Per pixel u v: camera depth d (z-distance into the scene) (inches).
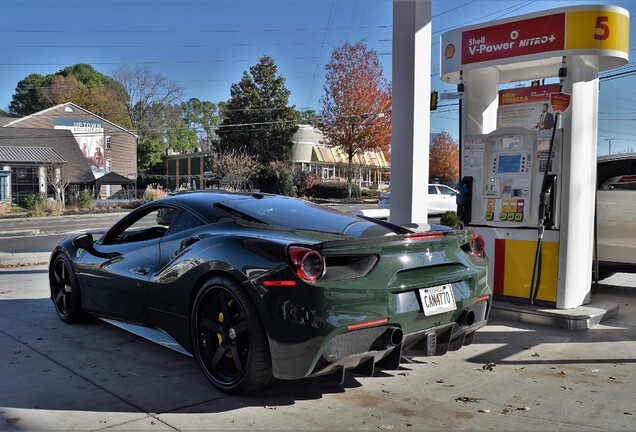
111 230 195.6
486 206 239.0
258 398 136.8
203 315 142.9
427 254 140.3
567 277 216.7
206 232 152.8
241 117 2089.1
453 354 175.9
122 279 173.8
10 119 2060.8
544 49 215.0
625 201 273.0
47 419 123.1
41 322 213.2
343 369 125.9
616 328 208.7
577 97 214.1
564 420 125.0
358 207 1409.9
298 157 2194.9
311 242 130.0
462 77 247.4
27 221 1160.2
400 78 263.4
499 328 209.3
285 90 2126.0
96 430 117.6
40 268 381.7
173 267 152.9
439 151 2114.9
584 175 217.8
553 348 183.0
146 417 124.6
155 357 169.5
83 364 162.2
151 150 2765.7
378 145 1840.6
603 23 207.9
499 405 133.9
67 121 2108.8
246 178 1973.4
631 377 154.9
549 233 220.5
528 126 250.5
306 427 120.2
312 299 119.1
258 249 130.6
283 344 122.0
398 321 129.8
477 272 153.2
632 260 271.9
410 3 257.3
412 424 122.3
